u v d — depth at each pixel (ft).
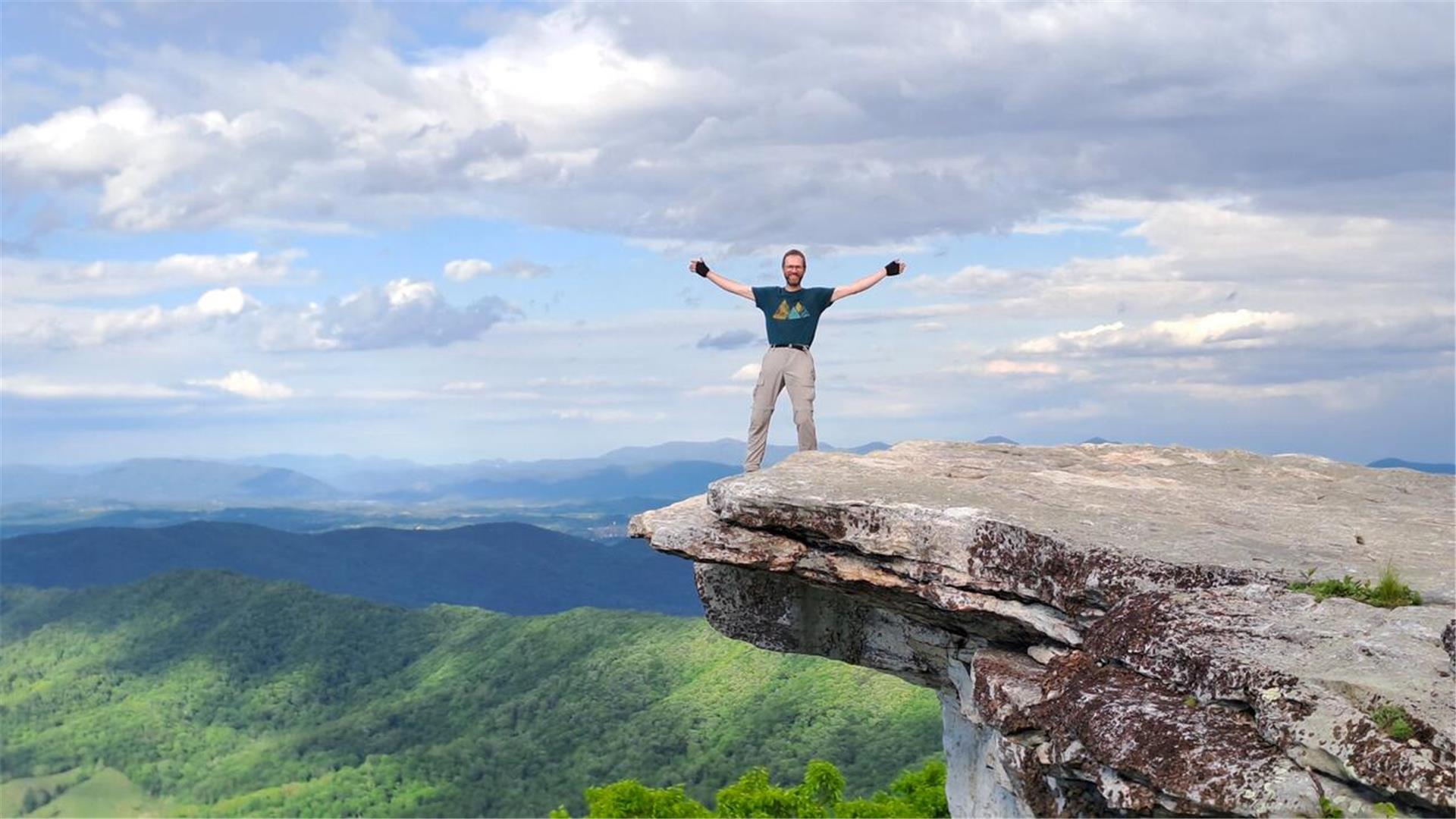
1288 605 40.45
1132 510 53.52
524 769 521.65
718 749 449.48
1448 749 30.99
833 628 62.13
